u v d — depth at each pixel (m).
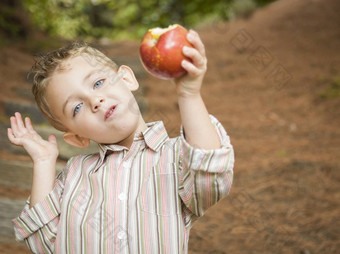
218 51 7.46
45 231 1.31
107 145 1.30
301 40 7.23
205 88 6.09
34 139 1.42
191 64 0.99
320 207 3.16
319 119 4.89
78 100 1.24
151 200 1.21
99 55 1.32
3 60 6.21
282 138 4.48
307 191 3.39
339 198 3.25
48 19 9.01
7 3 7.92
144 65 1.04
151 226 1.19
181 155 1.21
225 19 9.77
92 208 1.23
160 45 1.00
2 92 5.16
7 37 7.32
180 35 1.01
